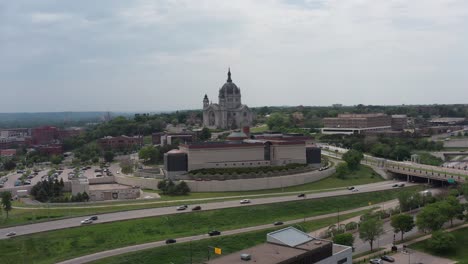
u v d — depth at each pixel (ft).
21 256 543.80
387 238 618.85
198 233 627.05
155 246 564.30
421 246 584.81
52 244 576.61
